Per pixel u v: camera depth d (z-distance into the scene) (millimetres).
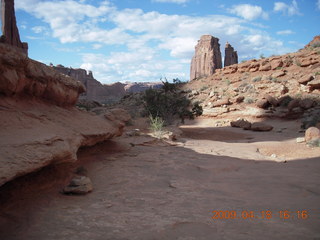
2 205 3852
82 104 40750
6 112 4988
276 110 28547
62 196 4547
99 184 5469
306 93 29656
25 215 3633
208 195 4801
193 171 6992
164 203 4293
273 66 41156
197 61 117062
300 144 13602
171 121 24531
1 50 5000
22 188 4453
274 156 10352
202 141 14688
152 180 5910
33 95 6352
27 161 3738
